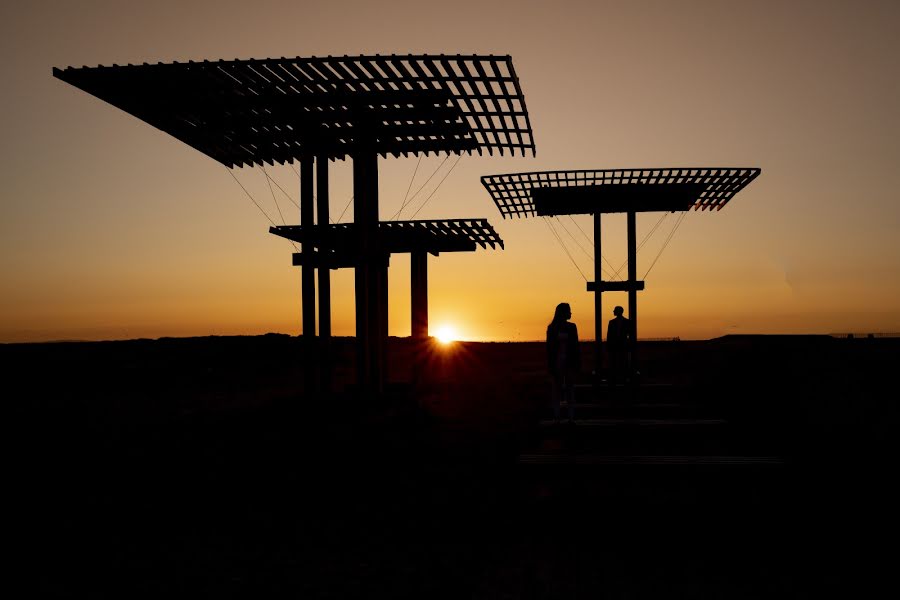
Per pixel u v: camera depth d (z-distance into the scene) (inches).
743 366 442.0
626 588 147.6
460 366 954.1
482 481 251.6
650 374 711.7
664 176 471.5
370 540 186.7
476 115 310.3
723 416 389.1
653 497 219.3
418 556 172.2
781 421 341.4
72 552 181.0
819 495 217.0
